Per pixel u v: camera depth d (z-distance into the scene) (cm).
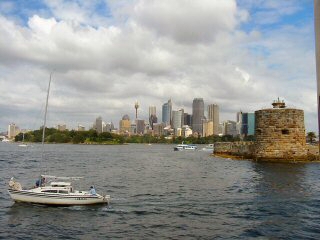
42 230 2606
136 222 2805
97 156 13588
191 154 15412
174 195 3972
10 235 2480
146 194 4059
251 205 3359
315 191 4094
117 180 5559
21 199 3503
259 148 7631
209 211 3148
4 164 8862
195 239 2356
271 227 2609
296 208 3206
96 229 2620
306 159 7338
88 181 5428
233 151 9756
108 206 3391
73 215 3047
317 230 2523
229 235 2431
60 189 3497
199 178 5647
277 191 4128
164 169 7631
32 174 6569
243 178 5394
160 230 2575
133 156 13775
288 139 7306
